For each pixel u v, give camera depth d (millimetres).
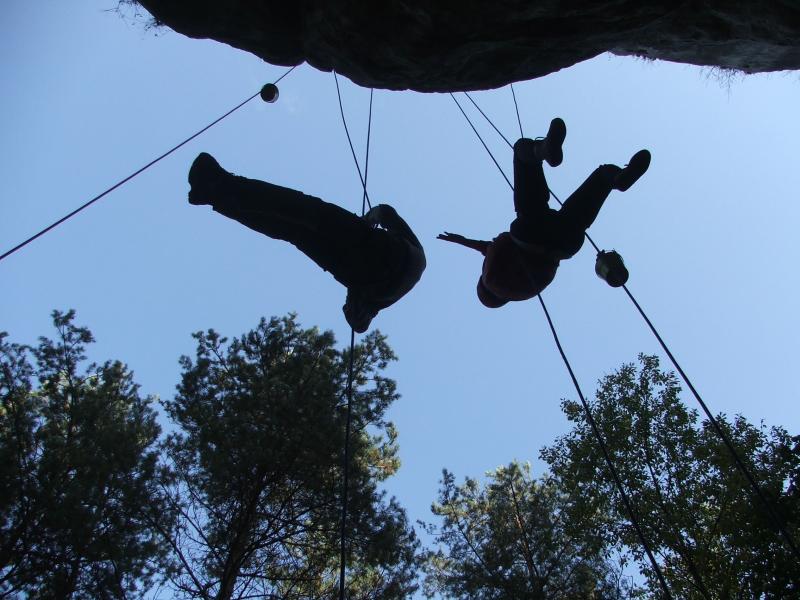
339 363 13859
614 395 16172
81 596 9828
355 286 3408
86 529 9773
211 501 11805
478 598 14328
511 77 5391
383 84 5527
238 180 3031
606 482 14992
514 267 3471
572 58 5250
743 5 4922
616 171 3525
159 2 5016
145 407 13586
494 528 15766
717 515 14445
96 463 10648
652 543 14203
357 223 3227
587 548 14875
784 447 13328
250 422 12250
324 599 11406
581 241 3486
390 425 15516
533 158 3412
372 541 11570
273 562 11930
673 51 5973
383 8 4645
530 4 4457
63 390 12719
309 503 11750
